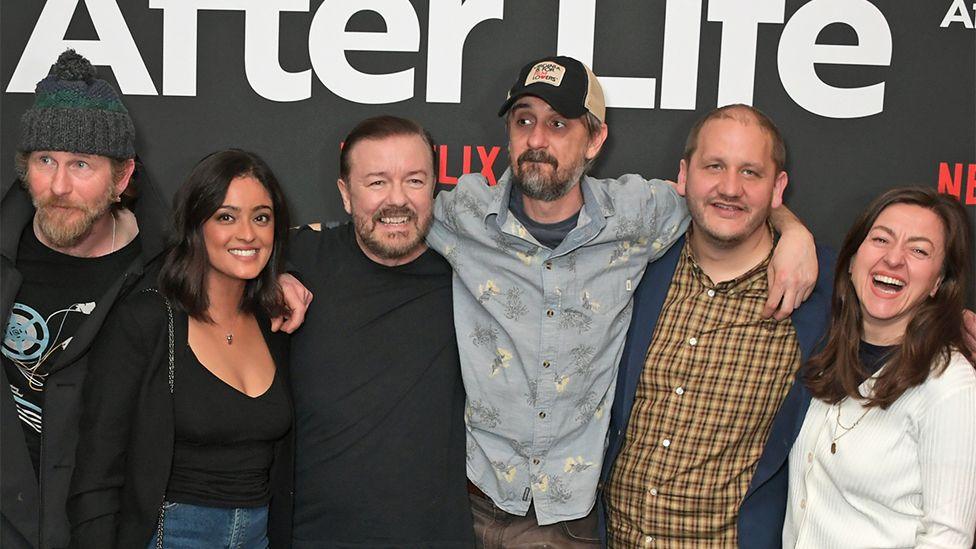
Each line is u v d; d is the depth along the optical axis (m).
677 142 2.99
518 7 2.96
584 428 2.28
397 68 2.99
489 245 2.25
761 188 2.20
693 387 2.24
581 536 2.31
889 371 1.93
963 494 1.84
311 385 2.22
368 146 2.17
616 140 2.99
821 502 2.08
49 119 2.08
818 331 2.19
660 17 2.95
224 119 3.01
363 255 2.30
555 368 2.22
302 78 3.00
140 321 1.95
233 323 2.10
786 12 2.95
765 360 2.23
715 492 2.23
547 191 2.23
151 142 3.01
